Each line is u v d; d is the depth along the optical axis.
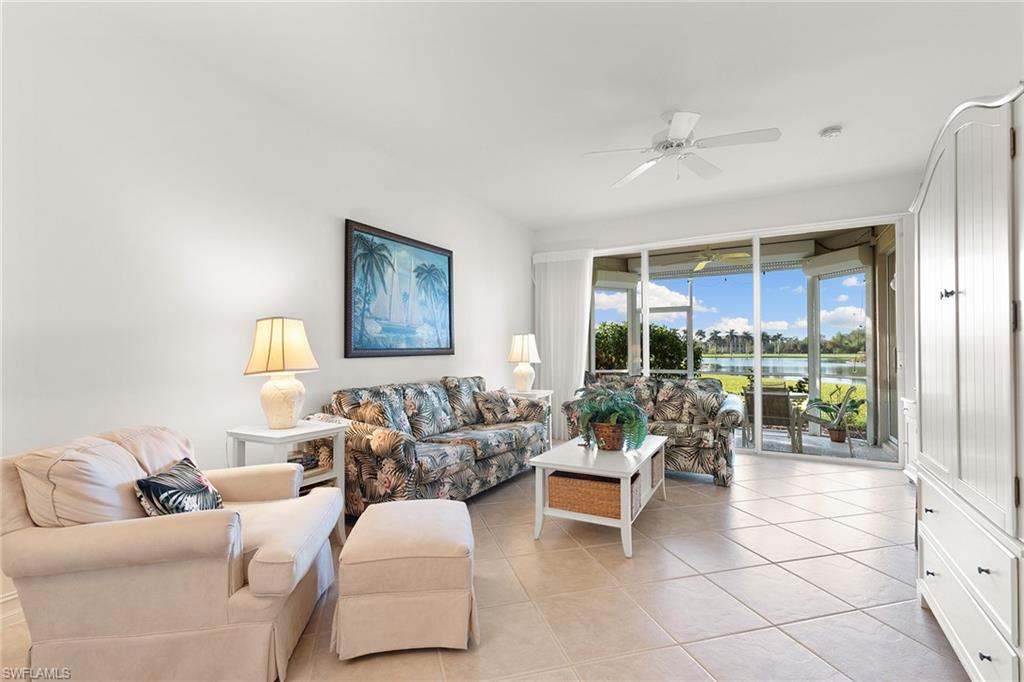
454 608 1.80
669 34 2.44
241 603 1.61
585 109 3.22
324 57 2.65
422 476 3.02
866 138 3.69
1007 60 2.67
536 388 6.21
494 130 3.55
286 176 3.20
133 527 1.54
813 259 5.01
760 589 2.27
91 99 2.26
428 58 2.65
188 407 2.64
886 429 4.68
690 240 5.47
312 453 3.13
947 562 1.79
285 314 3.19
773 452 5.14
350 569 1.77
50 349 2.12
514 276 5.94
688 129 2.89
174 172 2.59
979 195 1.55
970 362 1.62
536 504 2.91
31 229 2.07
